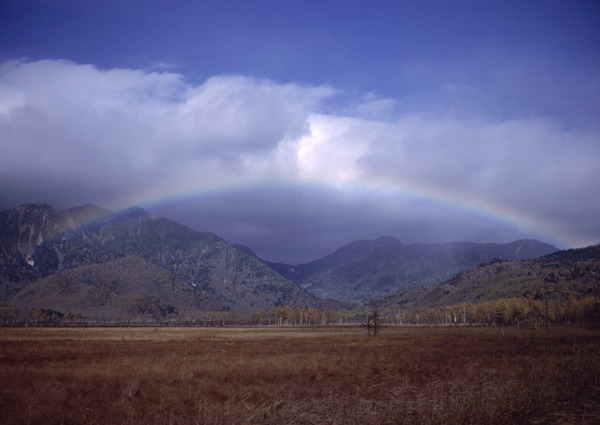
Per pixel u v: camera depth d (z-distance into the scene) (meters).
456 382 17.14
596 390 16.05
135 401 17.64
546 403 13.78
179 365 28.83
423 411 13.25
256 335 87.50
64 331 99.19
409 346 48.88
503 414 12.74
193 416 14.88
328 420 13.09
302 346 49.38
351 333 96.94
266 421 13.66
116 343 56.28
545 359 27.11
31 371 25.17
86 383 21.56
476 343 52.72
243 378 23.31
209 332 105.12
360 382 21.59
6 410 15.95
